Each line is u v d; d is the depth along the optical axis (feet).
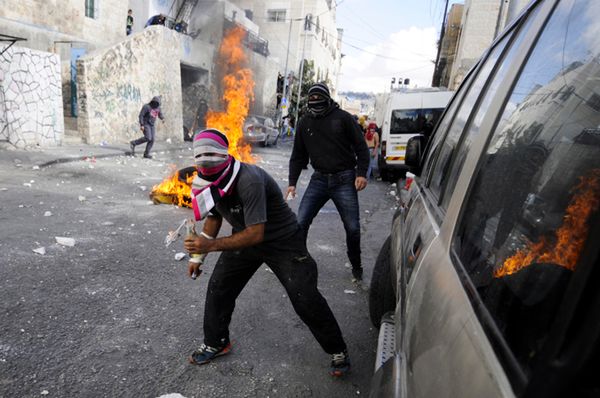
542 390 1.82
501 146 4.44
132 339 9.82
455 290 3.75
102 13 59.06
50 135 38.24
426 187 8.39
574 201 2.79
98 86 44.98
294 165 14.57
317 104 13.25
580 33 3.73
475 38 70.44
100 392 7.97
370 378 9.27
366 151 13.52
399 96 43.21
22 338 9.33
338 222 23.13
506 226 3.53
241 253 8.66
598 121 2.97
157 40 54.90
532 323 2.44
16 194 21.44
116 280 12.78
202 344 9.84
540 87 4.14
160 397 7.82
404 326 4.99
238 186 7.66
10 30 45.06
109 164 34.47
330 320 8.75
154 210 21.52
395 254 8.75
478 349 2.83
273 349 10.05
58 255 14.11
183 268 14.24
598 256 1.90
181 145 56.08
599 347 1.74
